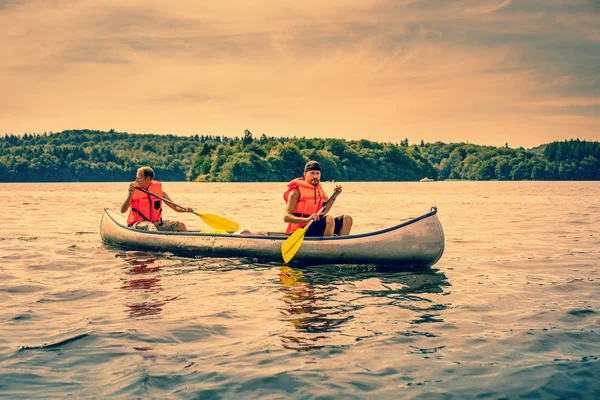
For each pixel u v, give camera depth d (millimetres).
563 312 3947
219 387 2666
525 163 151000
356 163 131250
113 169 154000
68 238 8516
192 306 4168
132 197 7793
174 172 172750
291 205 6359
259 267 5945
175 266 6012
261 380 2742
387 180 133875
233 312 3986
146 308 4102
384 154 136875
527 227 10180
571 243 7750
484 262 6188
